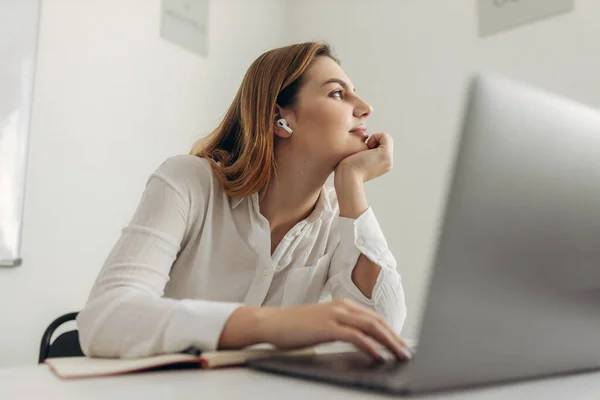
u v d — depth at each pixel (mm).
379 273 917
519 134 359
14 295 1534
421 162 1914
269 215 1040
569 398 371
